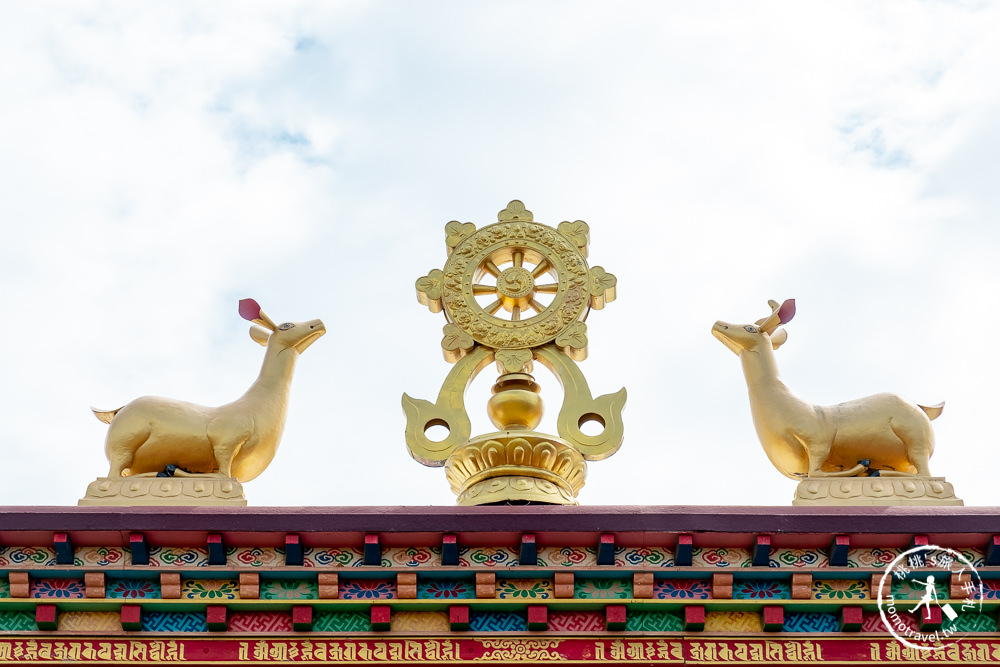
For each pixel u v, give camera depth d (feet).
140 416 39.40
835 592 35.01
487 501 38.70
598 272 44.29
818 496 38.19
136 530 34.63
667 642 34.73
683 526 34.88
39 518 34.53
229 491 38.32
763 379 41.55
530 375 42.55
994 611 34.91
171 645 34.47
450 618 34.71
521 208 45.62
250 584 34.65
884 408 40.09
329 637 34.65
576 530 34.88
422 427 41.57
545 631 34.78
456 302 43.93
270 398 41.29
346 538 34.88
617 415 41.52
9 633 34.40
